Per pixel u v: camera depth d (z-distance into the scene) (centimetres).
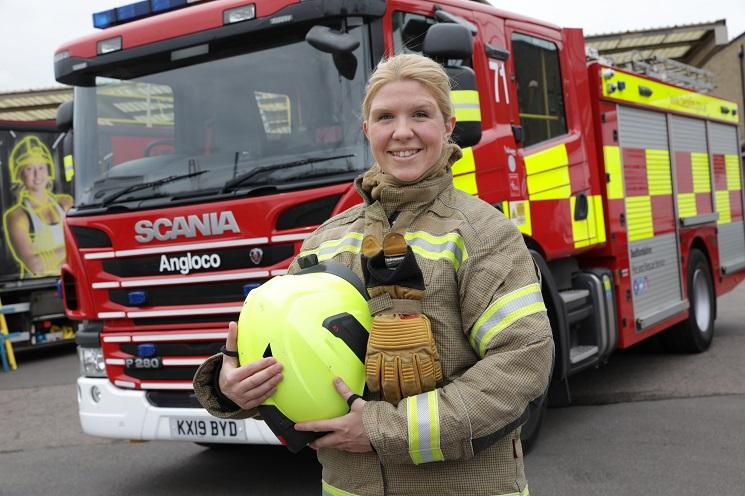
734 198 945
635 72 694
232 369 184
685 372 722
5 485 518
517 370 169
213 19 450
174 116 462
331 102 420
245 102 443
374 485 181
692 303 789
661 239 721
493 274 176
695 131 834
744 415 562
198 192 440
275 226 410
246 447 588
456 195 191
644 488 427
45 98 1459
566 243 552
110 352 462
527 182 511
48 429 683
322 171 411
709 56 1716
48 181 1087
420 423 164
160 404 448
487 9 505
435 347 173
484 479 177
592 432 543
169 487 492
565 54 589
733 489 419
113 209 458
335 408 172
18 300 1081
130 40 478
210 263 427
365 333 180
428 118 187
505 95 504
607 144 625
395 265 175
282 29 437
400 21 434
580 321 579
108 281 459
